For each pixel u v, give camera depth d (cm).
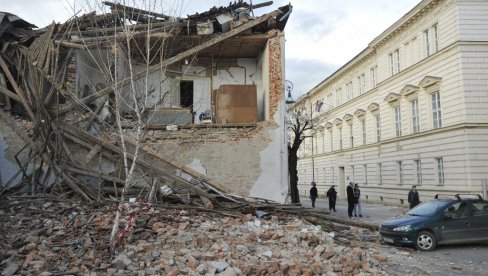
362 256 910
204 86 1759
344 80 4338
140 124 884
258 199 1336
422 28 2725
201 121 1639
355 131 4009
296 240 945
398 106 3119
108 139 1307
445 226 1184
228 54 1739
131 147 1333
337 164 4519
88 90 1448
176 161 1386
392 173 3178
